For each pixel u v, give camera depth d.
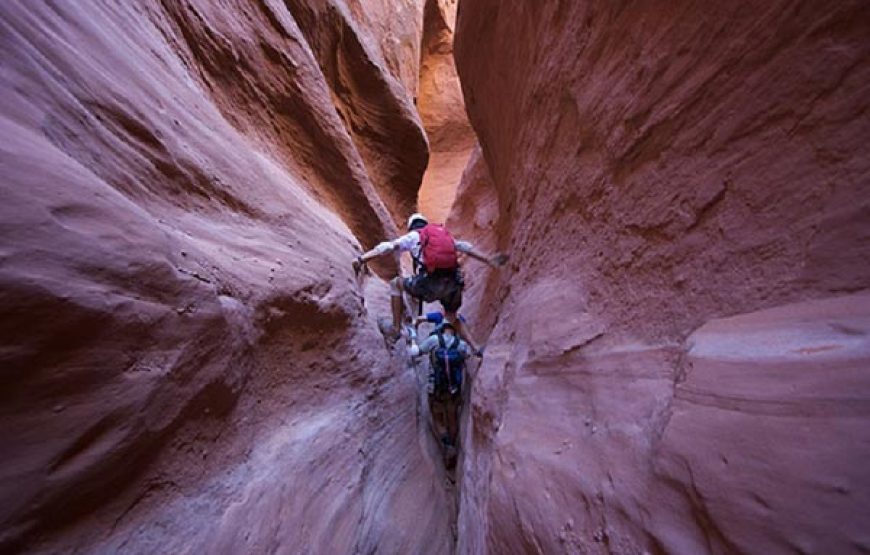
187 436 1.72
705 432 1.00
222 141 2.92
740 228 1.23
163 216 2.01
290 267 2.84
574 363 1.95
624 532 1.19
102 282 1.31
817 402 0.80
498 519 2.00
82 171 1.43
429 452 4.91
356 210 5.56
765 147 1.18
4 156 1.17
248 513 1.95
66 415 1.20
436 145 17.39
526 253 3.50
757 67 1.23
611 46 2.08
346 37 6.77
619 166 1.95
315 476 2.59
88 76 1.80
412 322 6.14
